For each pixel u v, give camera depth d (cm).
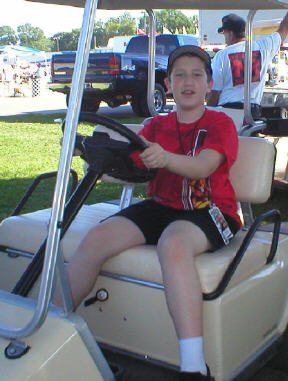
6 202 491
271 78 883
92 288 204
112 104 1098
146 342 202
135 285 200
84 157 196
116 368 184
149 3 256
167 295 181
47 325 149
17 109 1386
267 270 219
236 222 223
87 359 152
